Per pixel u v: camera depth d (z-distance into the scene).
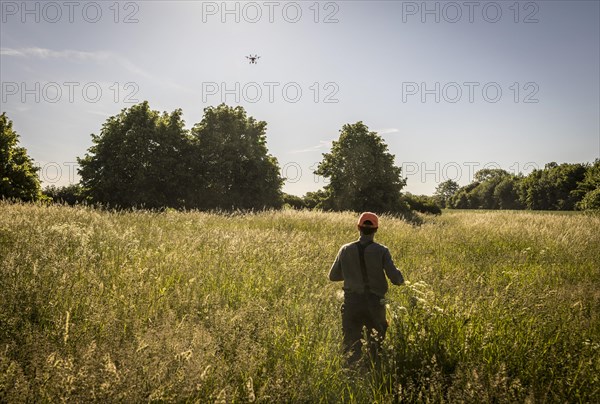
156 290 5.98
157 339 3.88
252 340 4.16
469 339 4.30
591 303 6.16
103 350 3.68
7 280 5.41
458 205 150.00
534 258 11.66
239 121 46.88
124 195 40.19
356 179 48.53
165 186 43.09
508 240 14.41
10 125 34.84
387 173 48.84
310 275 7.52
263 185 46.88
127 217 14.39
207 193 44.38
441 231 16.61
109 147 41.25
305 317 5.09
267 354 4.11
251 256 8.52
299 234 12.34
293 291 6.39
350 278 4.64
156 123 43.25
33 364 3.36
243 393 3.30
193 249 8.70
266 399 3.19
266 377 3.59
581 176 93.31
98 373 3.12
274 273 7.33
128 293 5.57
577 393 3.59
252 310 4.87
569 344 4.35
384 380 3.72
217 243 9.51
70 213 13.08
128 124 41.94
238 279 6.96
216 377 3.40
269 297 6.32
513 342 4.33
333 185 49.59
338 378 3.91
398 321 4.52
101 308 4.83
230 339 4.18
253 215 21.38
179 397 3.00
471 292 5.51
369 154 48.12
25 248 7.36
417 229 17.67
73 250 8.00
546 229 15.91
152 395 2.94
